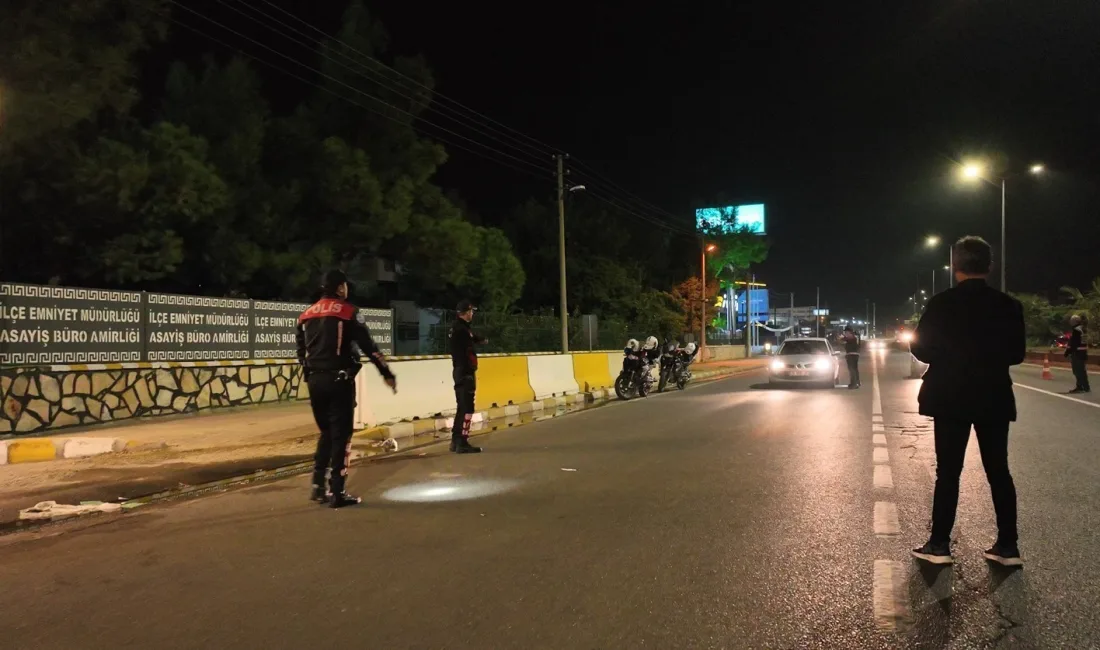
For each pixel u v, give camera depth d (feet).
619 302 134.00
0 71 41.75
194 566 18.22
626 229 146.20
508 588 16.28
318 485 24.77
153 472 29.63
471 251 85.20
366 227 73.56
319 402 24.36
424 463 31.96
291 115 74.69
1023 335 16.65
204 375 49.80
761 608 14.93
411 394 43.62
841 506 22.89
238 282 63.57
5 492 26.32
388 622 14.55
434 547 19.39
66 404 40.83
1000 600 15.11
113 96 48.34
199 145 56.39
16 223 48.26
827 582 16.29
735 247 169.37
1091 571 16.72
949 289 17.22
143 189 51.47
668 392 69.46
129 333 45.44
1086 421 41.88
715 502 23.72
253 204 64.03
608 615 14.71
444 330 90.07
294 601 15.75
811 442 35.60
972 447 31.96
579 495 25.09
